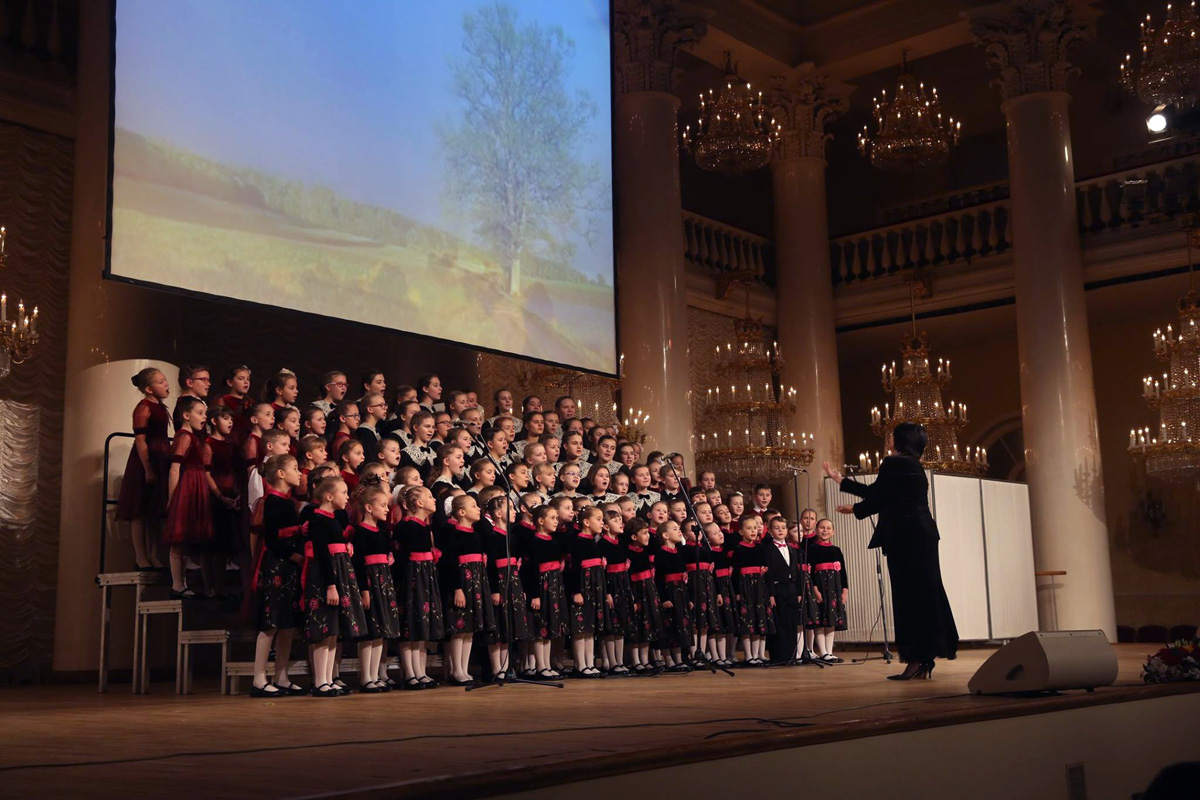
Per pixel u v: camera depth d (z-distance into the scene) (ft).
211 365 34.96
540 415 29.84
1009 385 59.21
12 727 14.62
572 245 36.19
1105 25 56.13
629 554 26.58
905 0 51.31
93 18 29.68
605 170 38.01
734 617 29.45
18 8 32.73
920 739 13.42
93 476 28.17
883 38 51.96
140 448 24.84
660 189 43.70
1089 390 46.03
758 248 57.88
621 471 28.78
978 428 59.98
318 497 20.42
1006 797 14.64
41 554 31.65
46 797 8.52
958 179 63.16
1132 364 55.01
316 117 28.63
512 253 33.94
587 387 40.40
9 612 30.78
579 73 37.29
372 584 20.98
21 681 30.63
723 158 44.04
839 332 58.44
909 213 64.34
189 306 34.63
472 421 27.35
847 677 23.02
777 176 54.44
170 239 25.23
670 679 23.93
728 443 45.57
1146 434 53.93
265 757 10.84
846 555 38.81
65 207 33.24
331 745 11.71
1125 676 21.61
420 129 31.37
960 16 49.37
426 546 22.12
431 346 39.09
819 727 12.12
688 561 28.40
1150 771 17.54
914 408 48.26
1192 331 44.21
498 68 34.14
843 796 12.19
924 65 60.85
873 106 63.62
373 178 29.91
